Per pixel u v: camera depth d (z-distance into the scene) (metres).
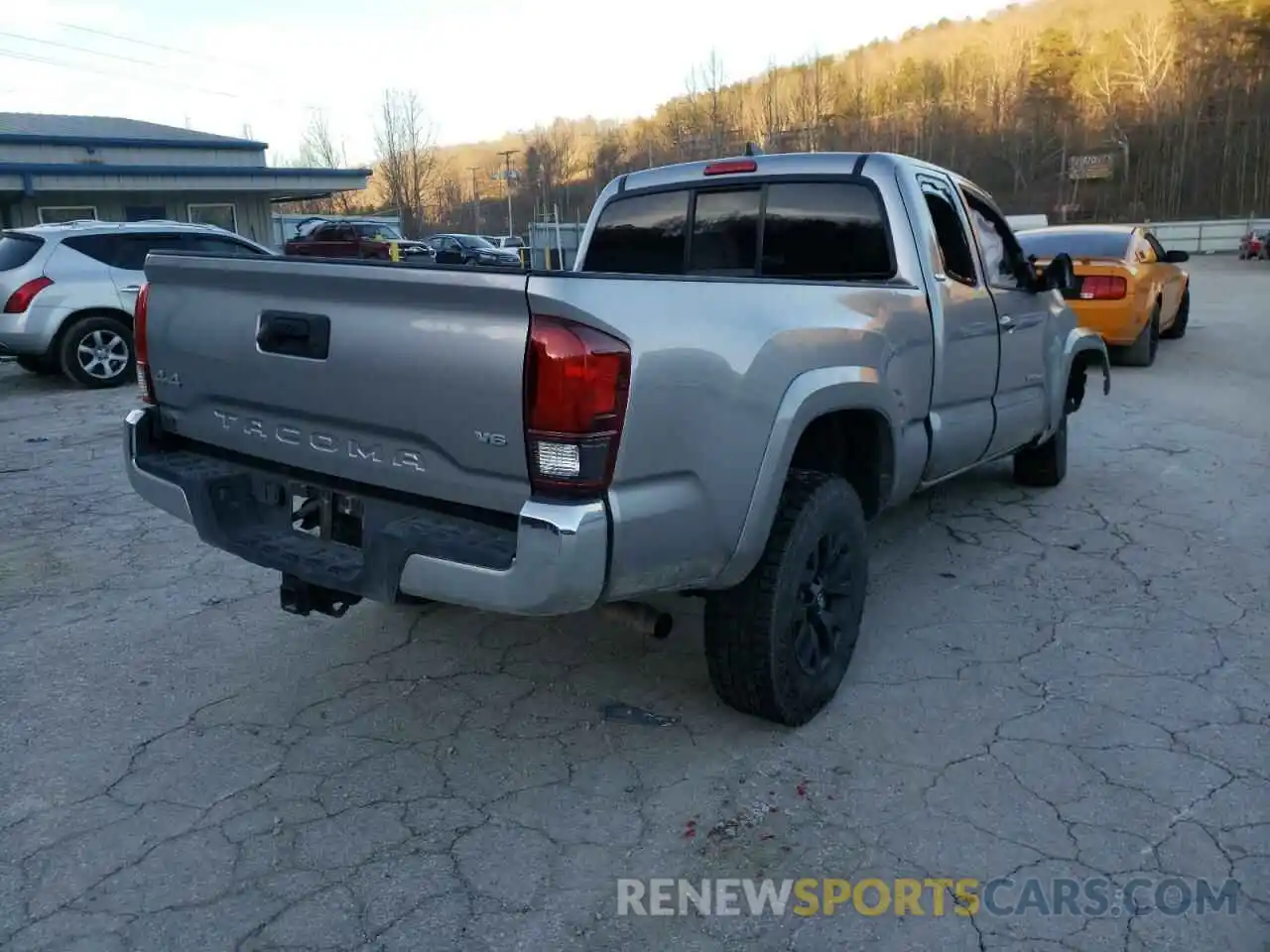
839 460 3.80
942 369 4.17
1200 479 6.36
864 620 4.26
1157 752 3.19
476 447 2.59
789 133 74.81
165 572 4.95
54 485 6.60
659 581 2.77
